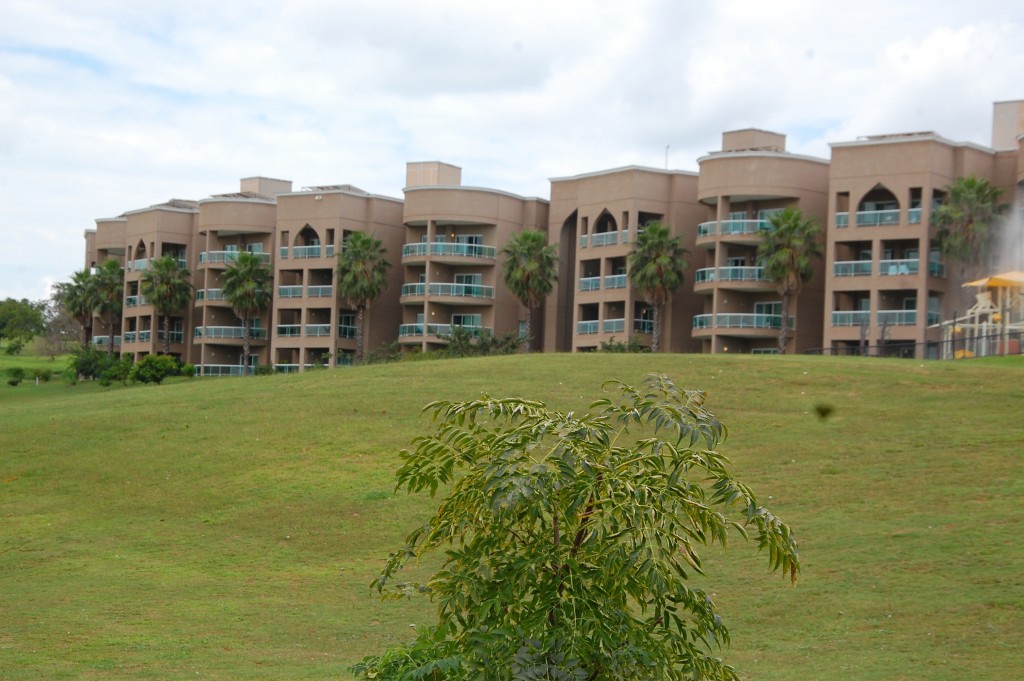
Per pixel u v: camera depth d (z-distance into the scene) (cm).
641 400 787
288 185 8681
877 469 2298
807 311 6141
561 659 718
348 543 2208
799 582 1678
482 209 7200
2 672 1336
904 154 5653
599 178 6800
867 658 1309
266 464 2862
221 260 7894
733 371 3525
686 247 6600
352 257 7069
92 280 8888
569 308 7325
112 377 7488
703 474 2394
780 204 6212
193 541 2277
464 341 6656
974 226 5375
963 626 1402
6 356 11962
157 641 1535
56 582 1961
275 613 1722
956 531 1825
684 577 746
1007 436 2431
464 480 793
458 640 779
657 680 744
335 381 4016
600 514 763
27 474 2923
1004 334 4406
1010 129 6197
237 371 7944
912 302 5759
